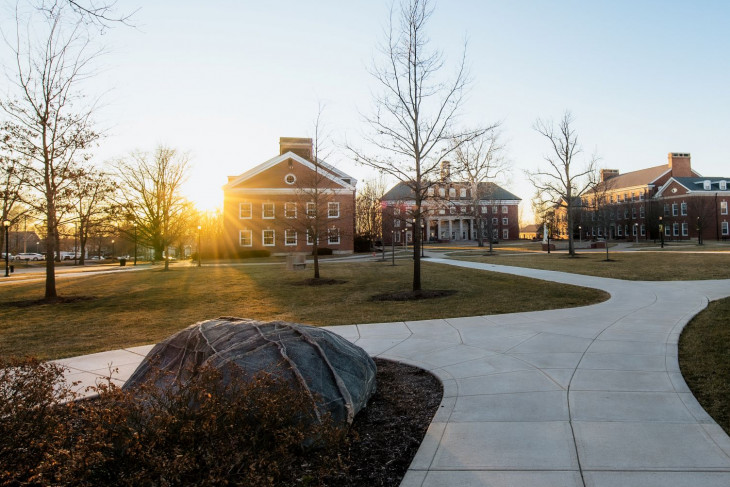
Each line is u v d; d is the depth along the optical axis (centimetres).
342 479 332
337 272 2308
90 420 315
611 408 436
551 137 3139
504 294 1293
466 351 684
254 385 344
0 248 3862
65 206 1433
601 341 698
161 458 275
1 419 300
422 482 320
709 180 6631
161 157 4706
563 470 326
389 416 450
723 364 552
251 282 1961
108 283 2131
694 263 2080
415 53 1249
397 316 1014
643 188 7331
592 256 2941
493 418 426
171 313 1198
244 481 292
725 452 344
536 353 650
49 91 1328
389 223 4944
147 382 373
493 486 309
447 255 3816
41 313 1234
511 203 8094
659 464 329
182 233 5781
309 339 458
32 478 264
